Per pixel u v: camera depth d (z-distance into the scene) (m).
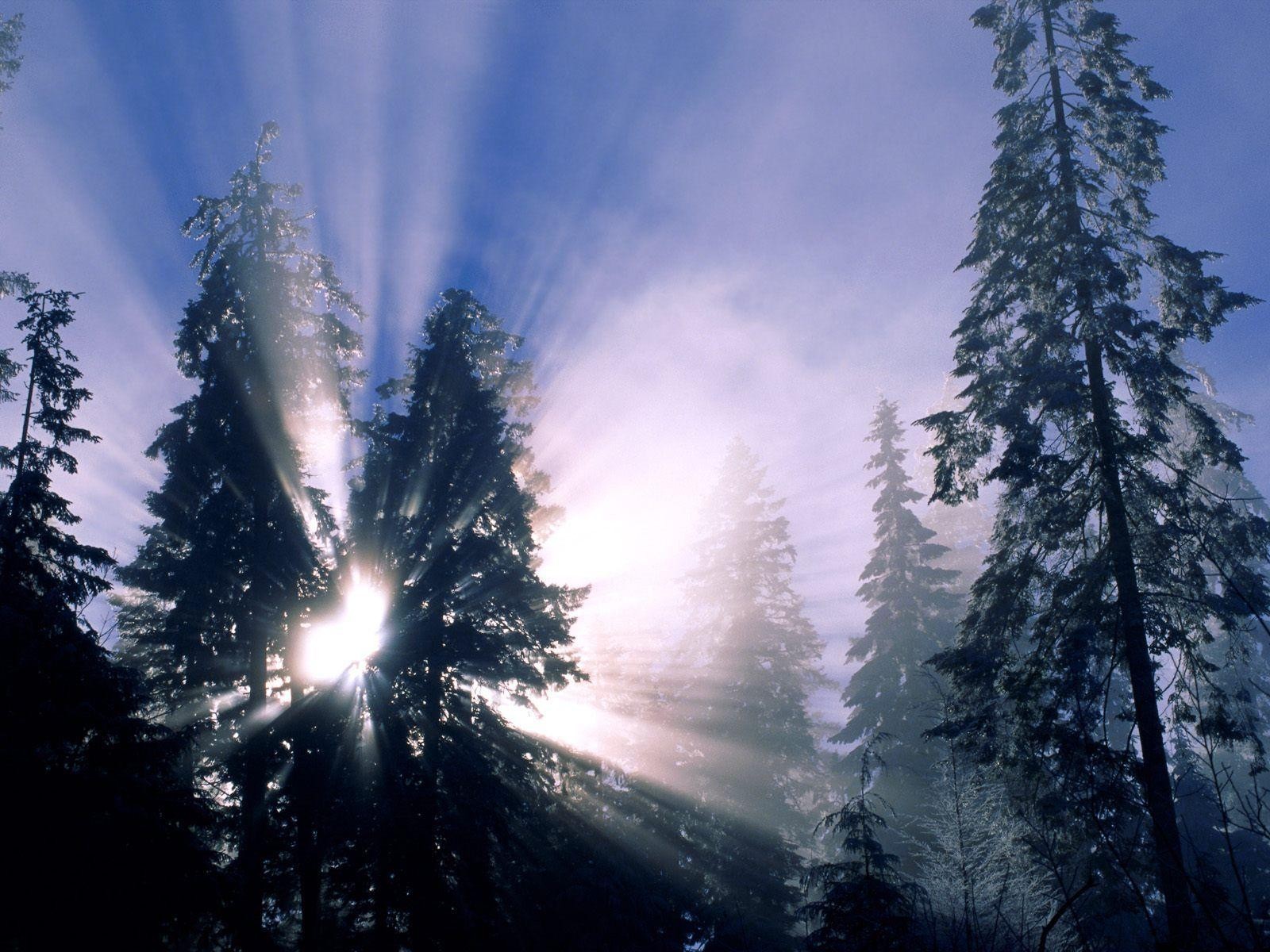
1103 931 11.62
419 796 16.36
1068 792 11.22
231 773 17.89
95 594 14.26
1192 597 14.09
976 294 16.75
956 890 12.46
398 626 18.48
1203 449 14.59
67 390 14.54
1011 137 16.73
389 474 20.61
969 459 16.02
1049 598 15.12
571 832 21.09
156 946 12.17
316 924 16.95
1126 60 15.80
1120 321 14.20
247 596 18.62
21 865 11.16
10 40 19.25
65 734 12.12
